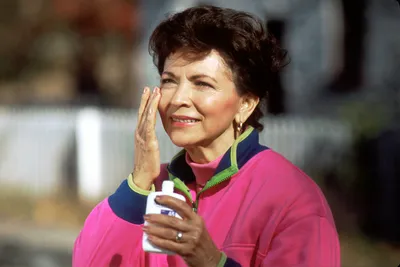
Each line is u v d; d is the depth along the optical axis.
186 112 4.75
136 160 4.85
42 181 23.05
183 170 5.14
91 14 45.34
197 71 4.73
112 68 46.88
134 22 44.12
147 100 4.89
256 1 26.67
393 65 24.80
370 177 17.23
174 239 4.11
